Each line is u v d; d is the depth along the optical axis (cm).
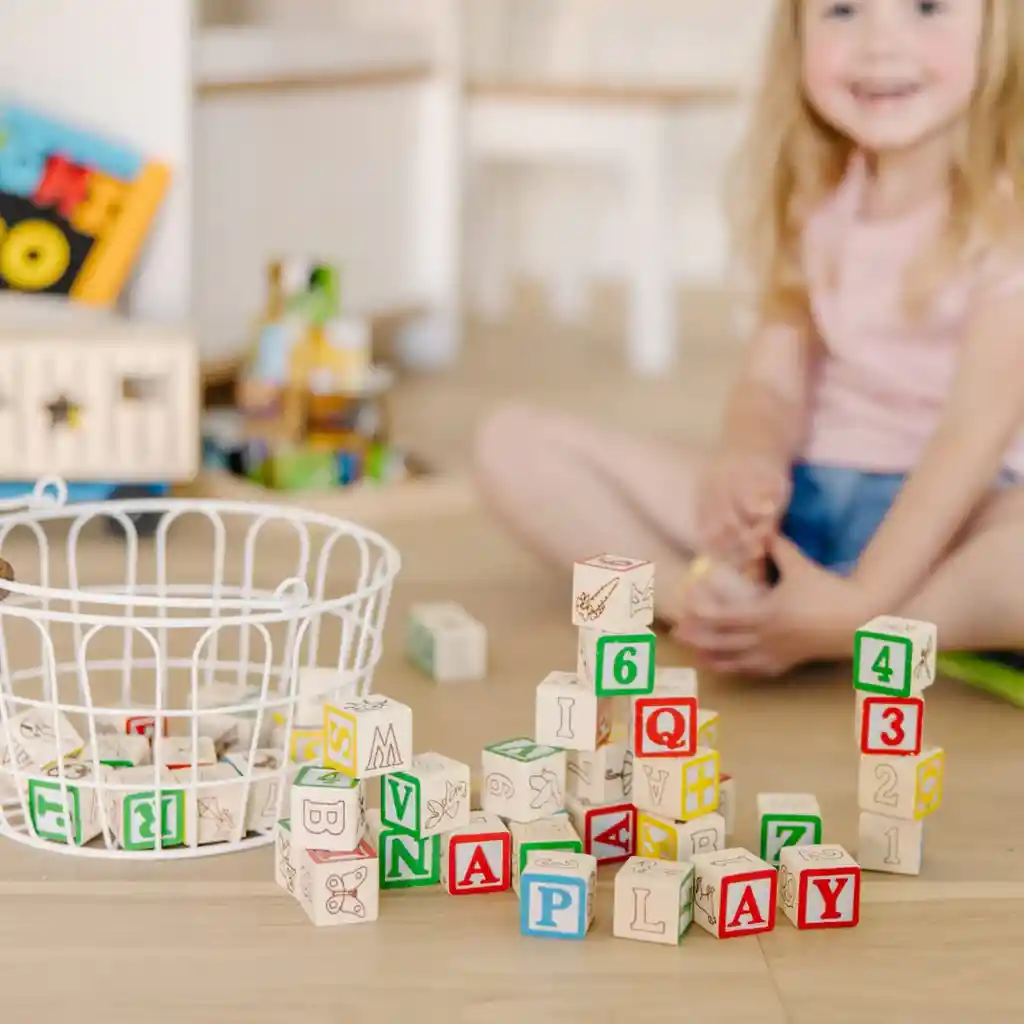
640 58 356
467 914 90
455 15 279
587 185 360
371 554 171
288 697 99
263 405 198
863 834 97
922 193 143
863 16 141
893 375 143
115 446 167
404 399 261
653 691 94
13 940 85
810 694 131
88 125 189
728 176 166
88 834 96
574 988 82
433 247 288
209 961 84
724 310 350
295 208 238
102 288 186
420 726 121
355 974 83
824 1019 79
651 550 143
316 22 283
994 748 119
